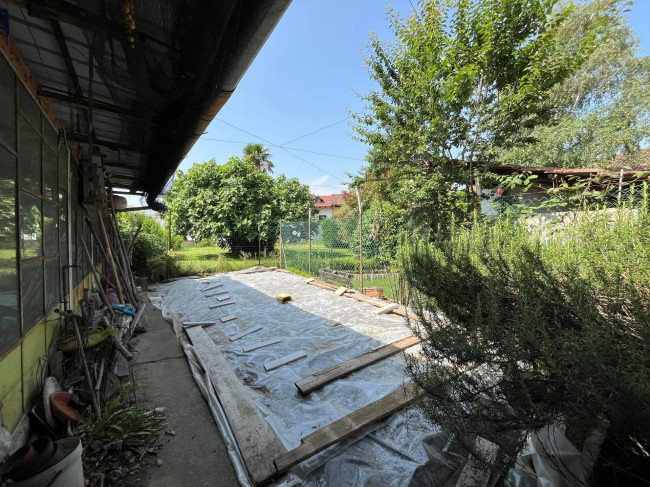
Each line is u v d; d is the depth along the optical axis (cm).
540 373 118
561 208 341
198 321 475
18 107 185
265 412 233
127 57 173
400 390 239
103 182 480
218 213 1225
